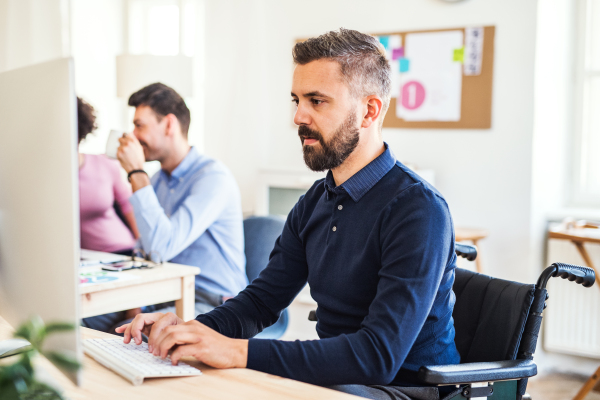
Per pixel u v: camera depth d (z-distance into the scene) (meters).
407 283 1.14
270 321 1.47
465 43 3.12
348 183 1.30
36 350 0.78
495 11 3.04
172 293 1.98
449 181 3.23
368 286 1.27
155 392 0.93
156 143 2.34
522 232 3.05
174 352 1.05
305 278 1.50
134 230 3.09
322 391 0.95
